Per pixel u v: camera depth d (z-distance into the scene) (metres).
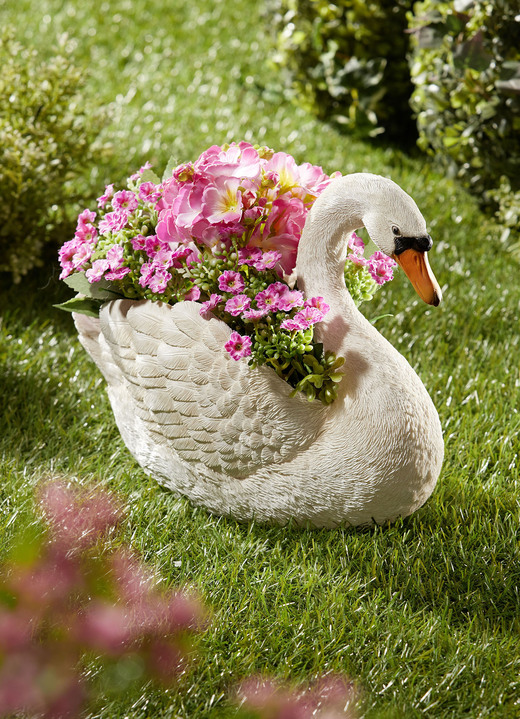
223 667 2.24
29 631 2.28
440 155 4.99
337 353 2.40
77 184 4.69
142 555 2.57
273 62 6.07
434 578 2.51
